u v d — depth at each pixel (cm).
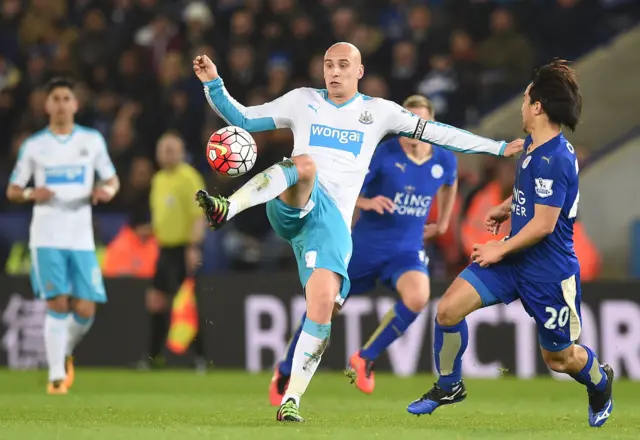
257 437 1981
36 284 3559
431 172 3225
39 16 6550
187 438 1977
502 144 2517
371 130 2527
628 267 5375
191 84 5950
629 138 5469
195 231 4556
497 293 2316
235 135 2352
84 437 1995
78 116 5988
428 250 4950
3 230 5306
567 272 2281
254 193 2239
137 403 3089
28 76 6281
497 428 2291
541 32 6341
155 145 5719
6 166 5878
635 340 4397
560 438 2066
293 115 2527
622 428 2341
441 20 6319
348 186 2492
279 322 4609
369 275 3278
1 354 4803
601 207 5444
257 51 5909
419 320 4488
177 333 4738
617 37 6156
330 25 6212
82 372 4603
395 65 5856
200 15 6103
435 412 2788
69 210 3566
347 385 3969
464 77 5853
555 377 4434
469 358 4491
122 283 4791
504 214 2452
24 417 2536
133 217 5031
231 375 4428
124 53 6147
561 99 2250
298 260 2467
